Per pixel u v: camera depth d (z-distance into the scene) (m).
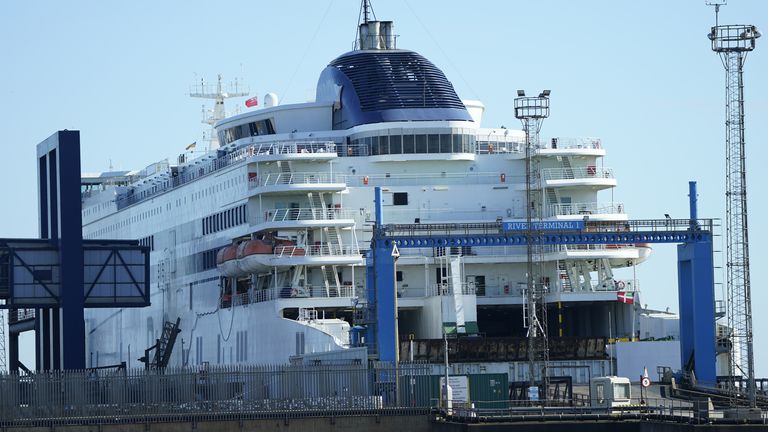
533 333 199.62
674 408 165.00
